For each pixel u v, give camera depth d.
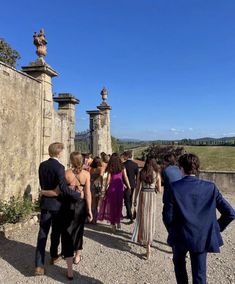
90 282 5.41
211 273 5.95
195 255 4.15
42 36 10.09
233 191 16.30
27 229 7.74
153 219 6.64
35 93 9.83
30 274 5.56
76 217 6.08
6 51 21.86
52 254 6.00
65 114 12.82
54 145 5.79
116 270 5.95
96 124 18.78
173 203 4.21
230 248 7.38
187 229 4.09
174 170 6.18
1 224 7.34
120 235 8.04
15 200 8.25
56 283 5.30
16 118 8.86
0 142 8.20
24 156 9.25
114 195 8.27
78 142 18.55
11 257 6.20
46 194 5.65
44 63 10.07
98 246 7.18
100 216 8.44
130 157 9.70
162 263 6.34
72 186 6.00
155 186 6.75
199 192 4.18
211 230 4.12
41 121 10.20
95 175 8.91
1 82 8.20
